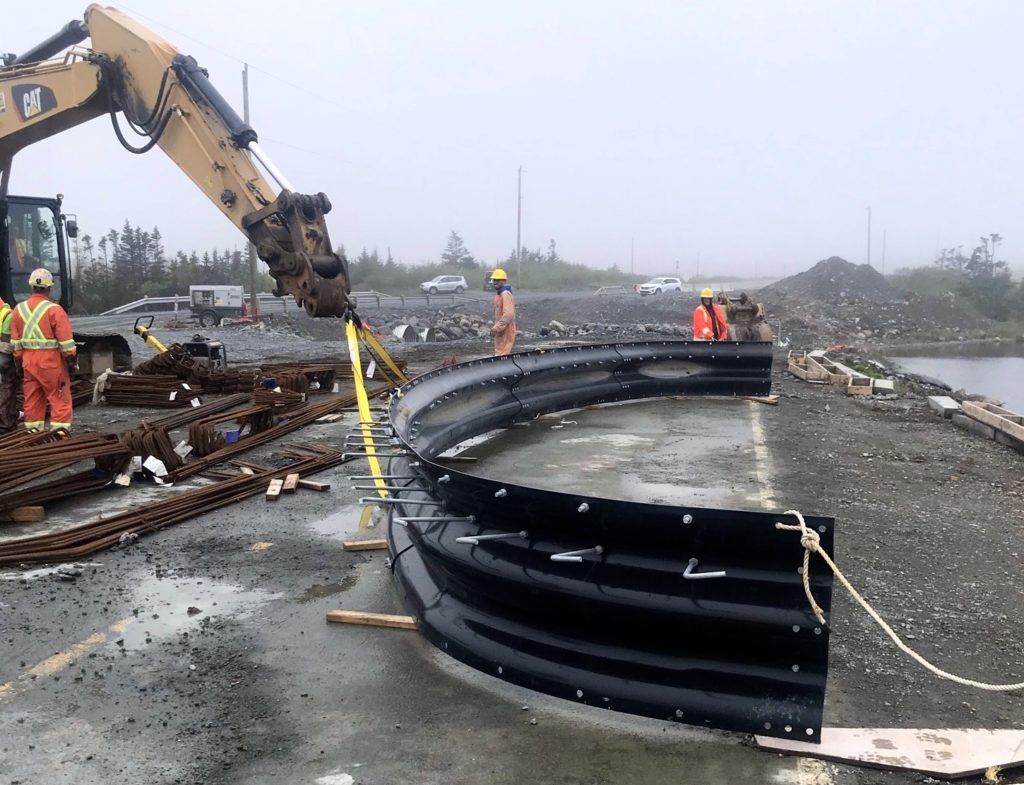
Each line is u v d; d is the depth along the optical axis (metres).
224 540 6.44
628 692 3.81
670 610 3.64
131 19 10.51
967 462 9.55
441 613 4.63
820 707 3.53
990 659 4.53
